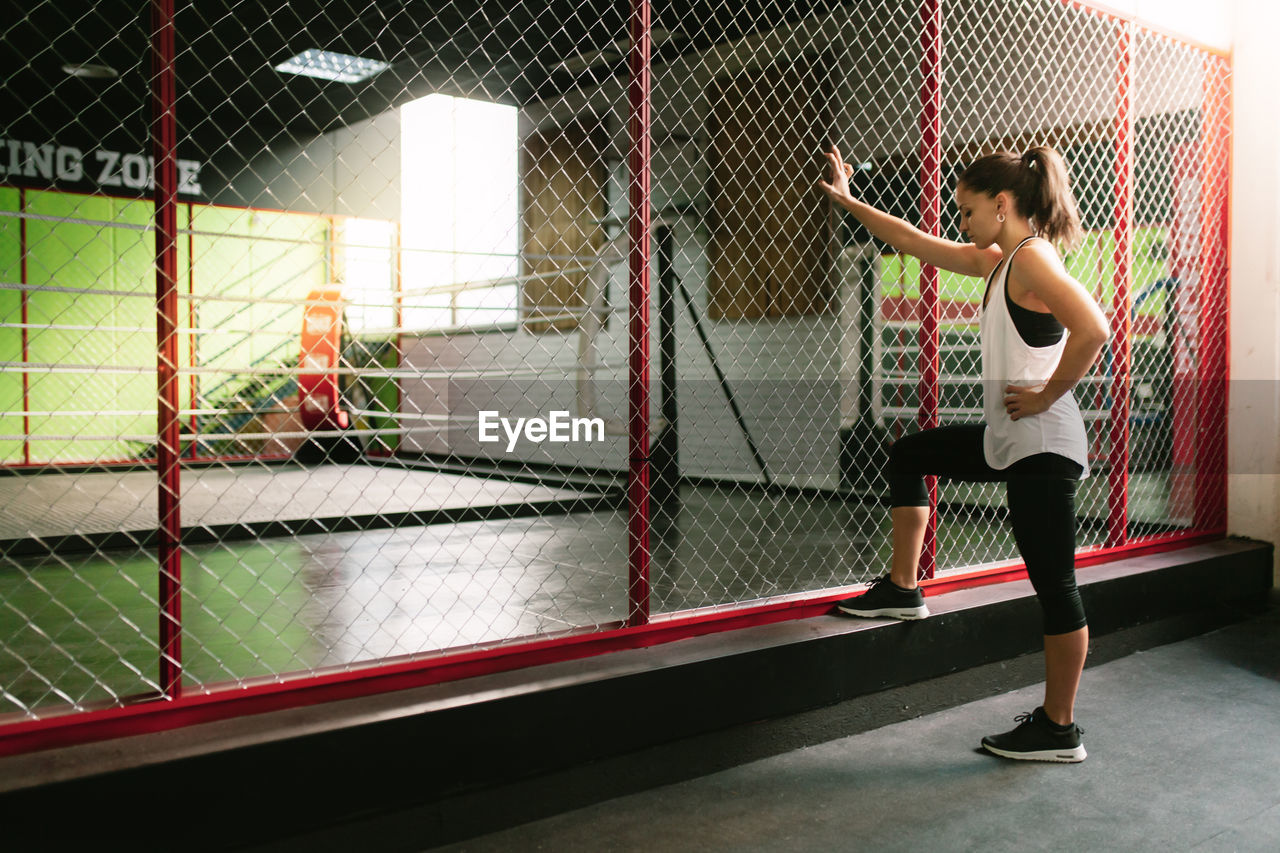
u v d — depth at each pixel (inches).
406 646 96.1
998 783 79.7
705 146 280.5
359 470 311.6
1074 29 189.3
